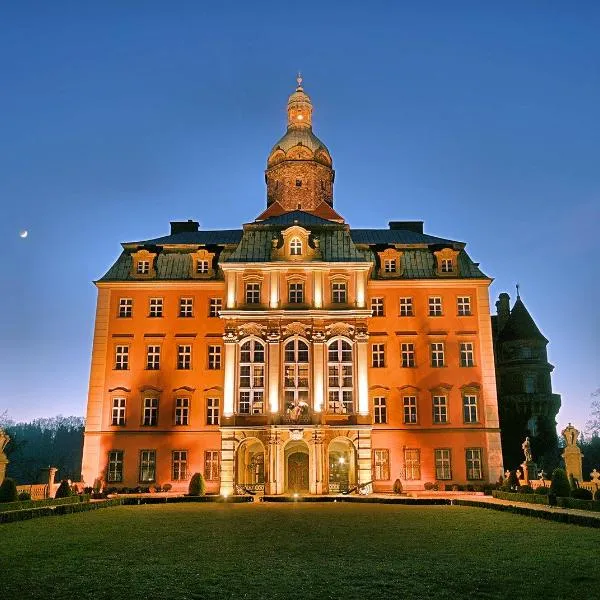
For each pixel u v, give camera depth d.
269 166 82.00
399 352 61.84
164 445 59.84
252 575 17.03
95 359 61.81
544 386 74.00
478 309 62.88
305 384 55.97
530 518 31.88
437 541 23.28
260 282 59.00
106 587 15.69
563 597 14.65
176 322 63.00
